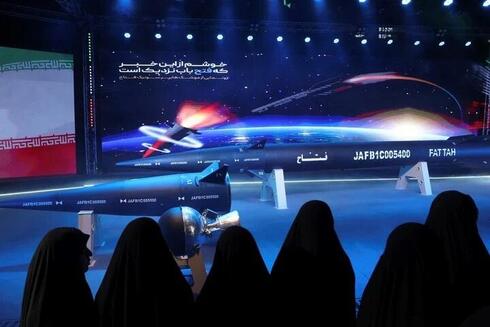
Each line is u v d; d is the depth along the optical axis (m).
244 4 10.65
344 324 2.71
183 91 11.69
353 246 5.87
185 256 4.43
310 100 12.27
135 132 11.52
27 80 10.45
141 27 10.68
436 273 2.23
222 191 5.71
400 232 2.29
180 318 2.43
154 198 5.57
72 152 11.07
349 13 11.21
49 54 10.68
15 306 4.09
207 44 11.66
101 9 10.42
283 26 11.06
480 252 2.81
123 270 2.41
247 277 2.46
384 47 12.38
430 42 12.33
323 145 9.25
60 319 2.32
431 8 11.08
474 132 12.95
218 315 2.45
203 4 10.55
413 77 12.62
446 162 10.07
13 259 5.50
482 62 12.79
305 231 2.85
